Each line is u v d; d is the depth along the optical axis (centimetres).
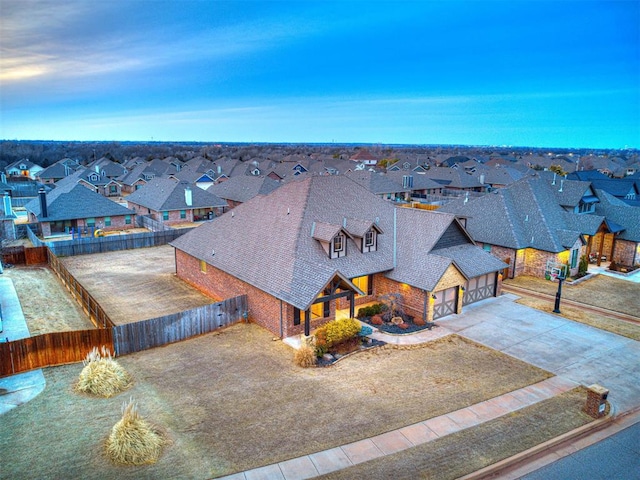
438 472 1377
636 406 1827
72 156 18100
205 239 3344
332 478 1334
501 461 1441
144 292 3266
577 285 3494
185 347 2288
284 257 2627
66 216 5203
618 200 4991
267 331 2516
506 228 3809
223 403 1736
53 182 10275
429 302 2652
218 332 2500
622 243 4084
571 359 2212
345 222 2964
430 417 1670
